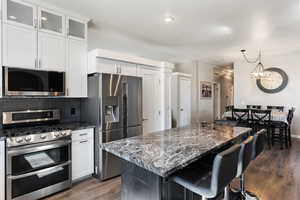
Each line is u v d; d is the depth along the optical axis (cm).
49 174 225
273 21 305
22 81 225
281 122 433
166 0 241
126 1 242
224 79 854
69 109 310
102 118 269
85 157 268
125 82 298
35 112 262
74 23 282
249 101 613
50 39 254
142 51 491
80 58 287
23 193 204
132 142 179
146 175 147
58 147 233
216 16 287
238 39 399
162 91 398
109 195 230
